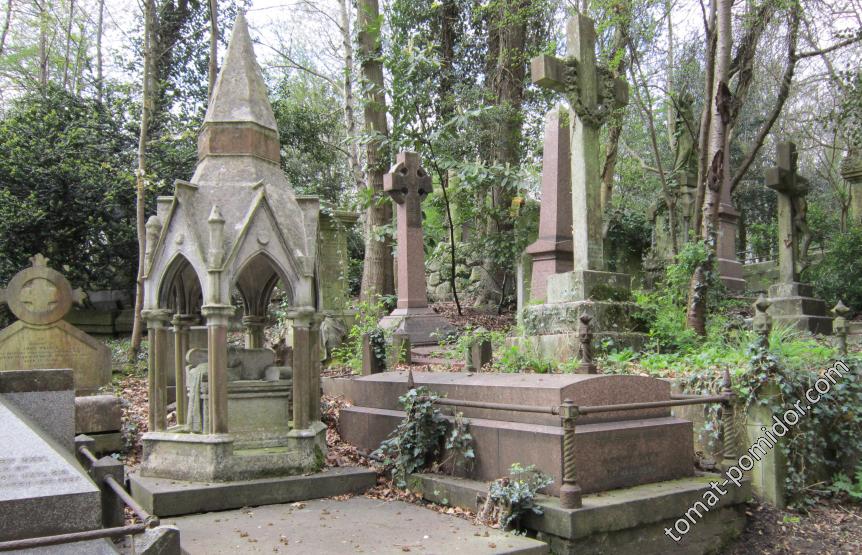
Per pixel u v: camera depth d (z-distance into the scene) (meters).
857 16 14.12
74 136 18.69
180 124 20.31
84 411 7.29
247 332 7.82
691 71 18.41
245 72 7.05
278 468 6.24
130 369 12.77
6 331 10.54
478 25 21.30
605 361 7.99
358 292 23.03
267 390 6.84
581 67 9.41
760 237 26.38
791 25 14.34
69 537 3.10
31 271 10.70
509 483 5.29
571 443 4.96
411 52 17.23
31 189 18.02
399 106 17.42
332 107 28.61
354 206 19.23
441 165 17.06
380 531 5.10
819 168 32.97
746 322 10.27
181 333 7.05
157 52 21.23
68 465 3.58
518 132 19.53
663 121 25.98
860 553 5.77
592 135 9.49
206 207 6.41
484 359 8.72
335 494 6.34
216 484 5.85
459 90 19.62
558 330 8.93
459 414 6.40
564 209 13.14
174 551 3.49
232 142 6.77
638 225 21.53
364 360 9.55
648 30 13.91
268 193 6.56
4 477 3.38
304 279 6.52
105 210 18.50
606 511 4.98
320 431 6.81
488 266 20.11
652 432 5.85
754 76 18.33
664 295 10.64
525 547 4.67
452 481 6.04
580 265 9.30
